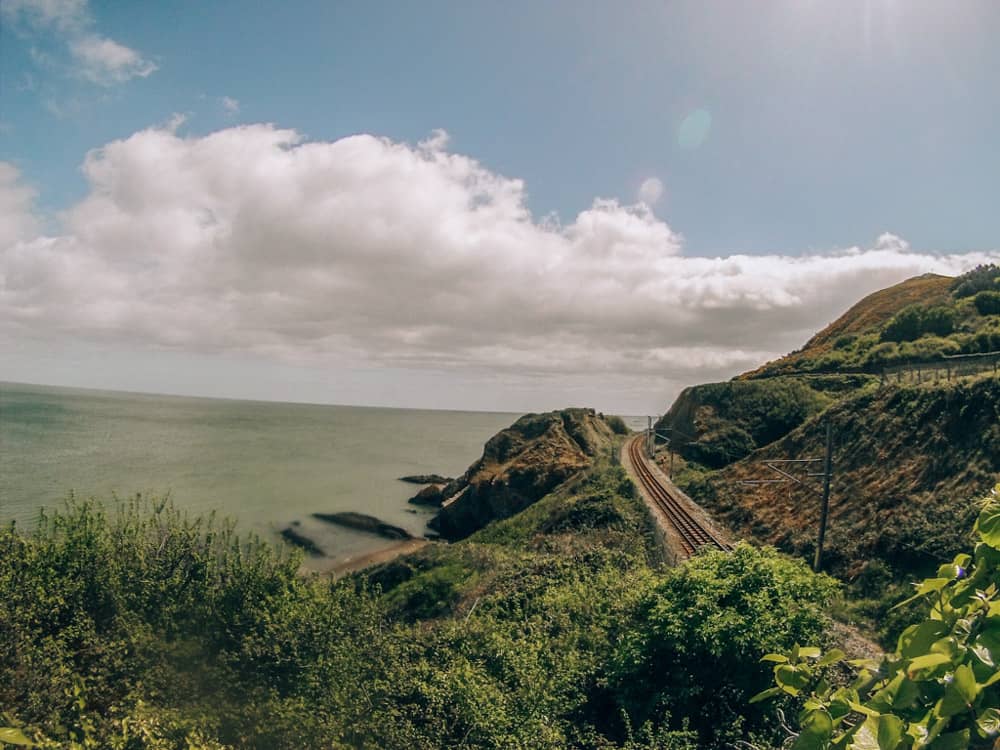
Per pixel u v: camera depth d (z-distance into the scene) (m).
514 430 80.56
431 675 15.40
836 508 32.25
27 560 12.43
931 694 1.70
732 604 15.80
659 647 16.08
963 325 61.16
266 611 13.53
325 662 13.34
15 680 9.05
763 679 14.09
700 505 42.56
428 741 12.79
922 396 34.59
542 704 15.21
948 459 28.83
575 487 53.88
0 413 187.88
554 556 30.55
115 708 9.41
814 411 55.53
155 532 15.17
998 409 28.70
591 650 17.94
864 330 85.88
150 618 12.79
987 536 1.82
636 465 57.38
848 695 1.90
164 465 102.56
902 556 25.52
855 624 22.58
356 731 12.14
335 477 103.88
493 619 21.94
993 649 1.60
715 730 13.20
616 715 15.20
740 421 59.41
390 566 39.03
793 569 17.05
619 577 24.31
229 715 10.84
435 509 81.00
